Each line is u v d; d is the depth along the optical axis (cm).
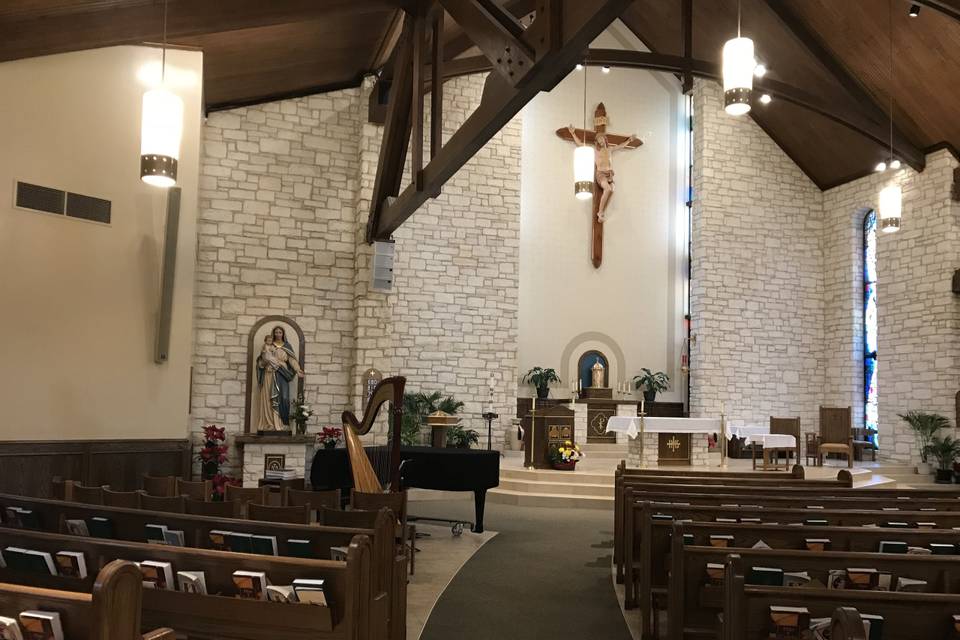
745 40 670
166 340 855
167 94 617
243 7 760
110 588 200
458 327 1345
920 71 1202
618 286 1579
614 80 1623
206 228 1155
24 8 673
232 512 482
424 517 915
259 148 1191
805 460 1460
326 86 1230
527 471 1118
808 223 1587
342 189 1229
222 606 294
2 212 745
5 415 739
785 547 445
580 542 787
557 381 1487
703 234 1516
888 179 1451
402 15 994
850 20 1173
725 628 294
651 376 1542
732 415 1498
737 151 1549
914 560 360
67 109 801
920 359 1379
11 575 331
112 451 809
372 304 1198
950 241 1331
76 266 798
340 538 363
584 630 493
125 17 727
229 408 1140
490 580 622
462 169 1371
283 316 1181
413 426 1223
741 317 1524
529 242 1538
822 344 1574
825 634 280
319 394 1195
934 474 1338
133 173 851
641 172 1619
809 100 1256
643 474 806
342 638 284
